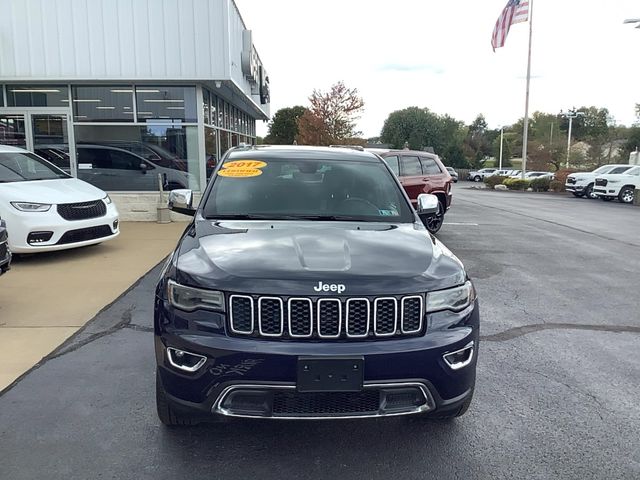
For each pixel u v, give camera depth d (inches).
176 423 130.2
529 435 134.2
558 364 180.9
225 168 179.2
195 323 113.0
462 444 129.4
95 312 223.1
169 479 113.8
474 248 411.2
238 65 520.4
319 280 113.1
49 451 122.8
